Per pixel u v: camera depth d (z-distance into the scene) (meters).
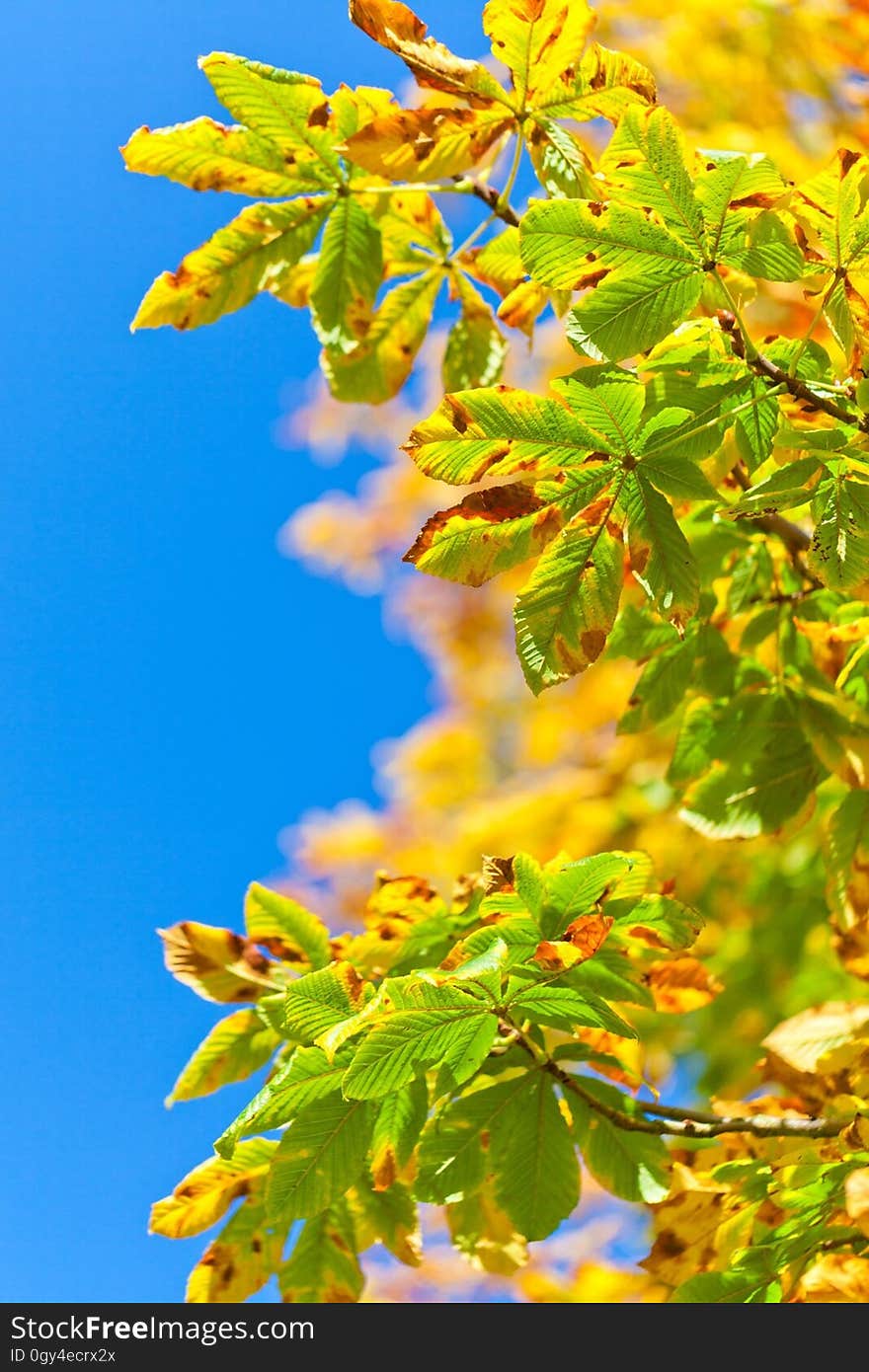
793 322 2.05
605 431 1.27
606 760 2.70
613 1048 1.48
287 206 1.52
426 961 1.50
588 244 1.27
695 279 1.29
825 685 1.62
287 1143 1.34
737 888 2.19
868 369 1.32
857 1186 1.35
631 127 1.25
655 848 2.28
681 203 1.26
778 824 1.60
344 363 1.62
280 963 1.49
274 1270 1.45
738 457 1.44
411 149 1.43
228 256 1.53
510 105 1.42
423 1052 1.31
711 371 1.31
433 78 1.40
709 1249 1.48
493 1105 1.41
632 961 1.47
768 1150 1.49
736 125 2.43
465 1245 1.47
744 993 2.22
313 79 1.47
